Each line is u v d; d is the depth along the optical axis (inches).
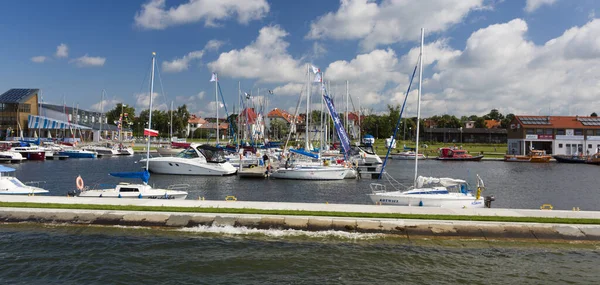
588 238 730.2
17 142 3417.8
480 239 737.6
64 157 3021.7
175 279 563.8
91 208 839.1
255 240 728.3
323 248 692.7
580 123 3526.1
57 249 675.4
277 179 1771.7
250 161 2231.8
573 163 3038.9
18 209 823.7
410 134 5920.3
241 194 1359.5
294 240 730.8
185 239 730.2
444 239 739.4
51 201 896.3
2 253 653.3
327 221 784.3
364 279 573.3
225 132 6663.4
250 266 613.3
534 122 3565.5
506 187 1638.8
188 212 822.5
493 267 625.0
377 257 657.0
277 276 578.9
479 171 2372.0
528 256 671.1
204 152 1918.1
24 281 550.9
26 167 2303.2
